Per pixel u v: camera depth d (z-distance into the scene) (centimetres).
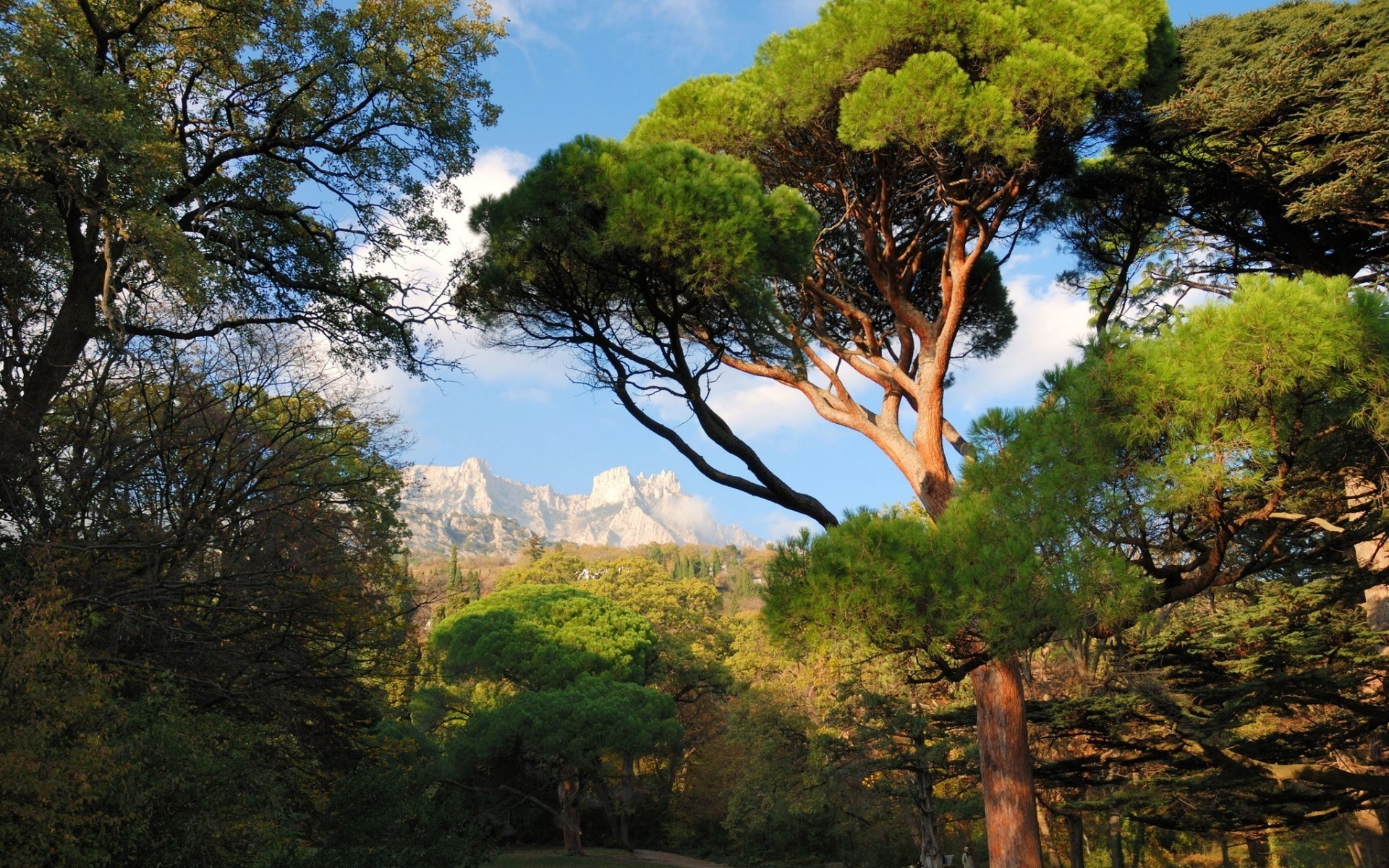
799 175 1303
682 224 998
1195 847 2852
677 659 4334
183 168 1193
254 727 1077
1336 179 1148
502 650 3756
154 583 1091
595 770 3428
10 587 841
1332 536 1241
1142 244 1472
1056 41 1098
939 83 1034
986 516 849
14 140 985
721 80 1337
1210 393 766
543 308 1184
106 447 1101
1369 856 1491
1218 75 1202
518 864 3253
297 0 1235
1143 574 828
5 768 614
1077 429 827
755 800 3097
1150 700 1366
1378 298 746
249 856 887
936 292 1394
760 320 1159
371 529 1603
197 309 1157
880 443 1227
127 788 718
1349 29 1103
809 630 836
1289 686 1235
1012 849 1030
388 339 1377
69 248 1171
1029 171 1159
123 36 1191
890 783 2412
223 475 1198
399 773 1239
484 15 1336
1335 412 794
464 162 1387
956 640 886
